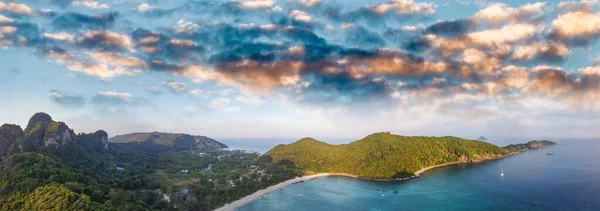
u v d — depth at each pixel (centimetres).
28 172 17725
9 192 16362
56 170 18838
